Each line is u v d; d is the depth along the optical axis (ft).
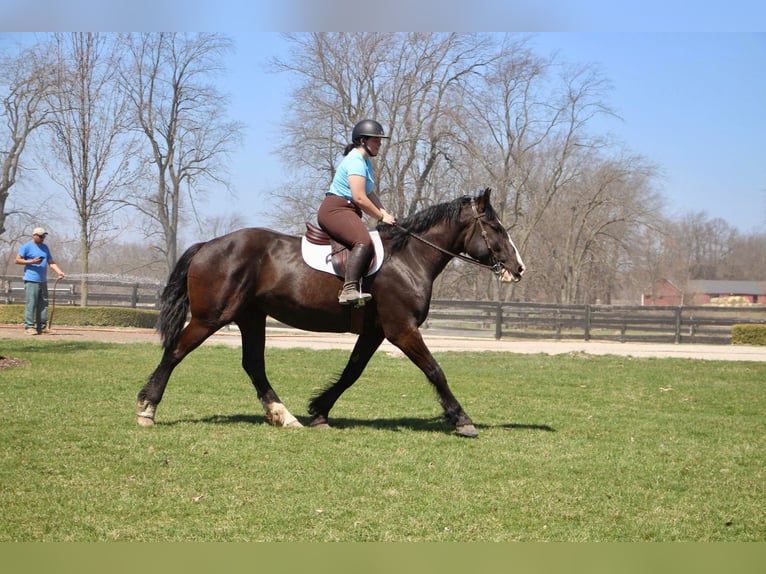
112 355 54.49
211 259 29.68
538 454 27.14
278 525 19.24
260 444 27.12
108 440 26.96
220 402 36.50
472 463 25.44
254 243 29.94
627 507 21.47
